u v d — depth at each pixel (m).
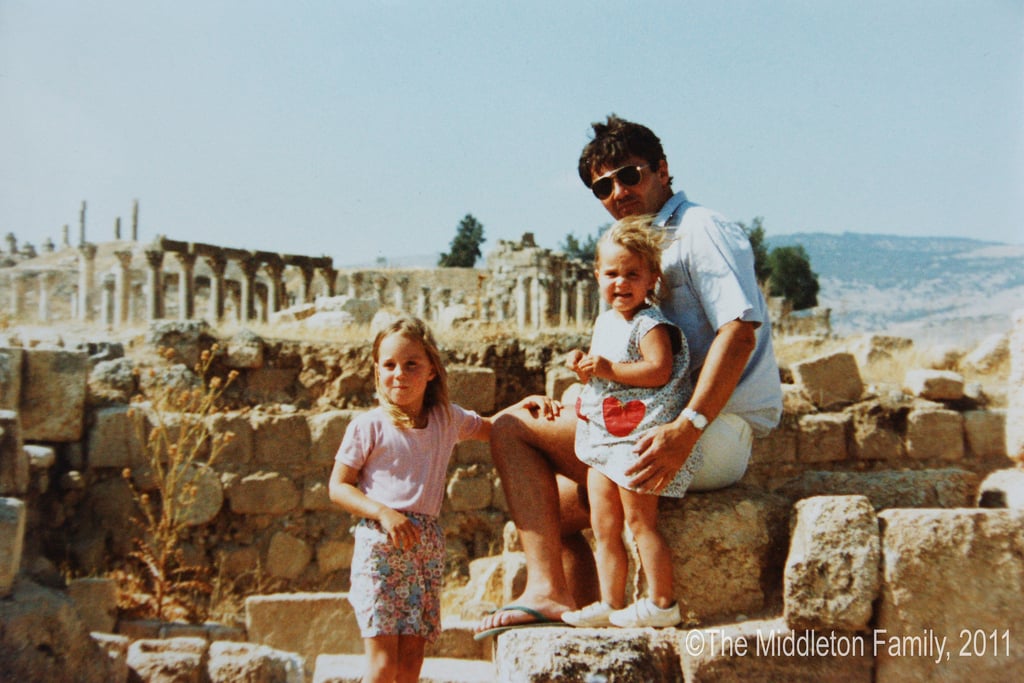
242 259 29.23
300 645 8.74
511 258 35.00
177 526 10.80
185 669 6.76
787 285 58.34
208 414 12.32
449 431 5.13
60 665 6.08
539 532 4.64
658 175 5.14
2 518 6.19
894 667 4.19
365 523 4.95
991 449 14.19
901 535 4.24
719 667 4.18
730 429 4.65
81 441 11.56
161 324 13.29
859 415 14.19
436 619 5.05
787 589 4.25
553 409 4.83
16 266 62.69
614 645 4.06
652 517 4.44
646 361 4.41
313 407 13.17
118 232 63.78
